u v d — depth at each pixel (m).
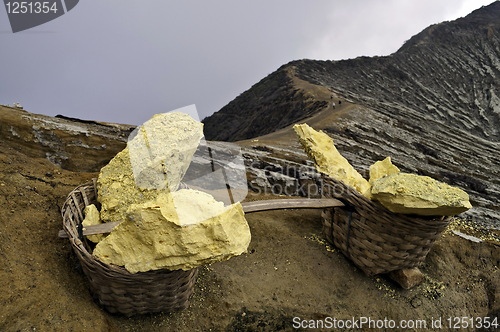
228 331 4.73
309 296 5.37
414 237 5.20
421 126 30.97
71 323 3.64
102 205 4.80
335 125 25.30
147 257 3.55
